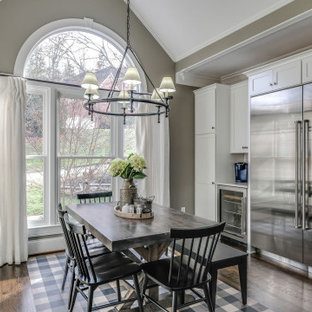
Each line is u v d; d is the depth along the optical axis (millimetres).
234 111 4445
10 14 3500
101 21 4105
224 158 4477
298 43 3535
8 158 3322
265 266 3246
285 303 2443
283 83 3215
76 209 2889
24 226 3396
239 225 4074
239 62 4227
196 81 4895
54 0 3766
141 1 4109
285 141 3180
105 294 2615
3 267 3221
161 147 4375
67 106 3924
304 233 2994
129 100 2332
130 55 4340
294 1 2898
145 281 2156
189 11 3777
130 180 2719
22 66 3555
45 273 3061
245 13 3359
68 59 3967
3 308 2375
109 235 1955
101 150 4164
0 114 3318
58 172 3844
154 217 2559
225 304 2426
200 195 4730
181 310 2338
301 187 3010
